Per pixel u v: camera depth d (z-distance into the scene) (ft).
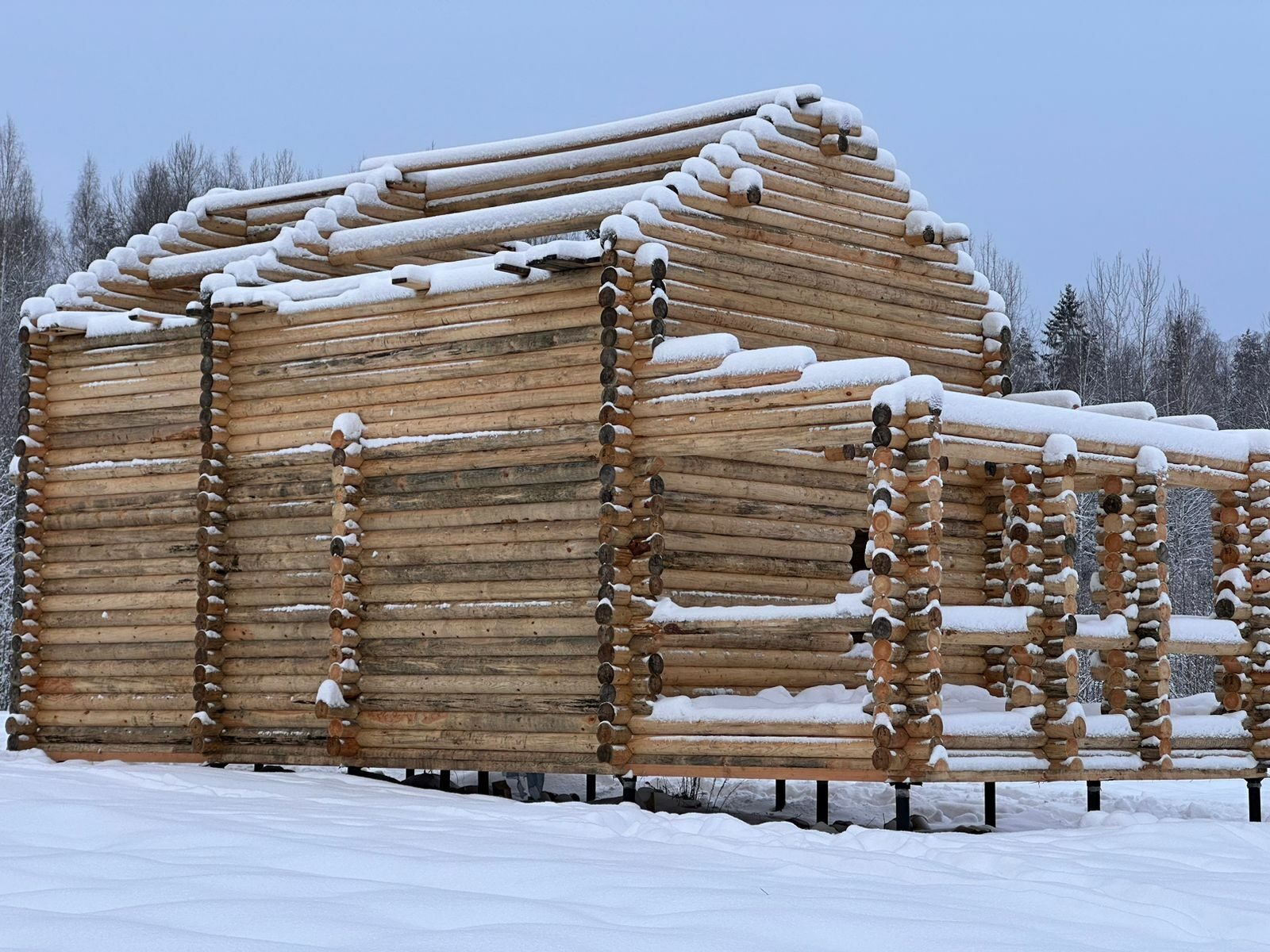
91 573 62.13
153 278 64.85
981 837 39.19
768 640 53.67
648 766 48.52
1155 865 34.40
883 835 37.37
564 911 24.16
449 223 58.85
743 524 52.75
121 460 61.82
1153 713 49.60
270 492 57.93
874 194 58.95
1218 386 179.63
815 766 45.57
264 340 58.39
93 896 24.34
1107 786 68.80
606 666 48.57
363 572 55.06
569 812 41.09
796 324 55.83
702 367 48.78
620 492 49.57
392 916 23.36
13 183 177.17
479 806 43.34
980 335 61.77
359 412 55.88
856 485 56.08
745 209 54.60
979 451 46.26
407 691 53.83
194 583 59.77
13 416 138.00
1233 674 52.90
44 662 62.95
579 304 51.34
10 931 21.22
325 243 61.67
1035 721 46.60
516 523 52.11
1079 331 175.32
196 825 33.42
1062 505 47.50
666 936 22.63
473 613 52.49
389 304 55.42
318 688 56.54
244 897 24.44
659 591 49.32
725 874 29.14
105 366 62.54
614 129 60.03
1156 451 50.16
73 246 191.31
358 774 57.21
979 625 45.78
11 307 154.71
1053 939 24.09
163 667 60.34
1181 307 181.27
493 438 52.49
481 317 53.31
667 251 51.13
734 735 47.24
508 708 51.62
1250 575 53.57
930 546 44.06
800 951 22.21
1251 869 34.73
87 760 61.46
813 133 57.41
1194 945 24.75
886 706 43.78
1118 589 50.14
